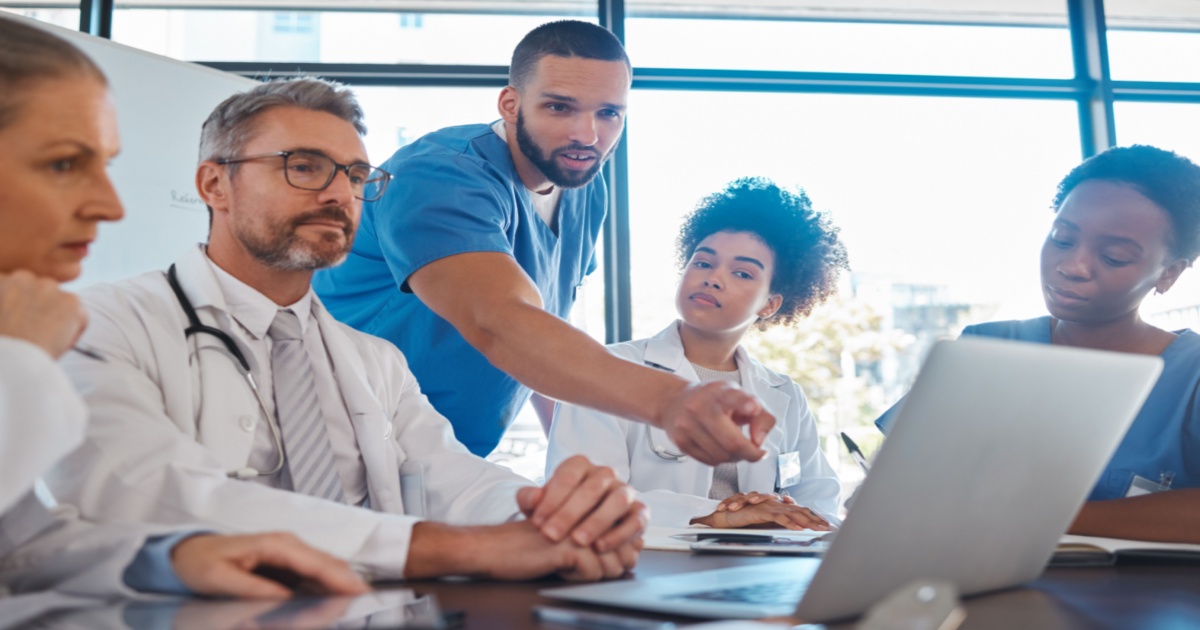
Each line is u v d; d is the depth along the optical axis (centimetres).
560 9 330
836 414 346
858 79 337
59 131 70
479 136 174
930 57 345
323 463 105
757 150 332
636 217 321
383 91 321
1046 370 55
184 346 102
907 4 345
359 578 65
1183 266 157
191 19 316
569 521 78
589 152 171
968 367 50
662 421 94
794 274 203
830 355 347
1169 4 353
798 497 195
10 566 67
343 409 114
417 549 76
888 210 340
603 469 82
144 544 64
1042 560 70
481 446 186
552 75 166
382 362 126
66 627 49
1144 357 62
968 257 343
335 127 115
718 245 192
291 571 65
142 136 205
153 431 83
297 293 116
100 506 77
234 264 112
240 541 63
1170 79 351
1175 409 144
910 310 343
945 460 52
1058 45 352
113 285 106
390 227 149
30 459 56
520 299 128
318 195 112
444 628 51
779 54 338
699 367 194
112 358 94
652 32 333
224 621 49
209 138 114
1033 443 58
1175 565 87
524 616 56
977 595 66
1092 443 64
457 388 178
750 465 179
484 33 325
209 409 101
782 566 80
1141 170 151
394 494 112
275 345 110
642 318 318
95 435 80
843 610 52
